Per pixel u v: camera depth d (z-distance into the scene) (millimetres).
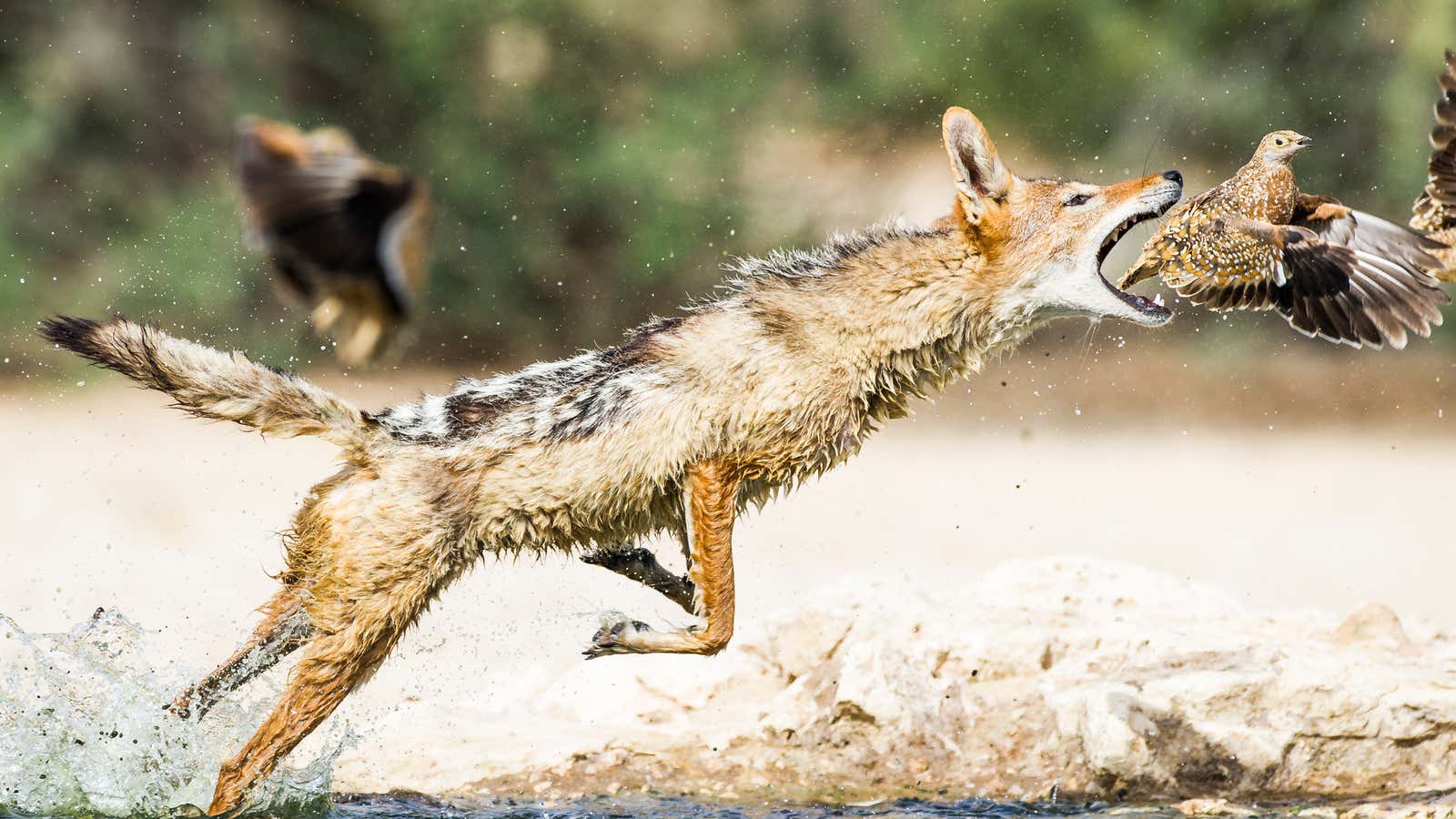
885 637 10422
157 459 22031
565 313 32031
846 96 34406
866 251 9539
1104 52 33406
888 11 34969
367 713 10867
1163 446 26094
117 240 29938
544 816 8797
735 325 9258
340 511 8672
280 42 32156
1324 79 32219
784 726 9836
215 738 9102
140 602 13781
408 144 32156
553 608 14156
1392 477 23578
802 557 17172
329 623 8664
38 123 30219
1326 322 9281
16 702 9219
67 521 17688
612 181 31766
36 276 29031
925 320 9453
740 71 34125
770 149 33969
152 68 31422
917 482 22656
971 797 9156
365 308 5539
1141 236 28891
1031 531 18938
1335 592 15594
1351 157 31891
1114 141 33438
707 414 9078
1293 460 24969
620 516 9180
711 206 32531
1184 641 9953
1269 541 18578
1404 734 9016
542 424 8922
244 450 23156
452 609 14023
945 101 34344
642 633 9180
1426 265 9266
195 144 31406
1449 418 28469
